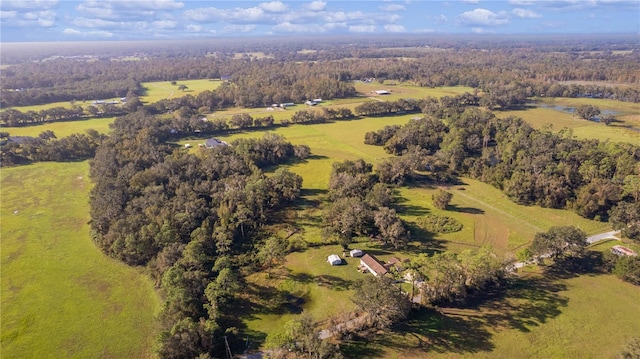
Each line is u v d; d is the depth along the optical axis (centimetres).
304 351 5981
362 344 6488
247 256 9112
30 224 10750
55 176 14238
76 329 6988
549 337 6581
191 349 6041
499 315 7112
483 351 6331
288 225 10538
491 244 9538
